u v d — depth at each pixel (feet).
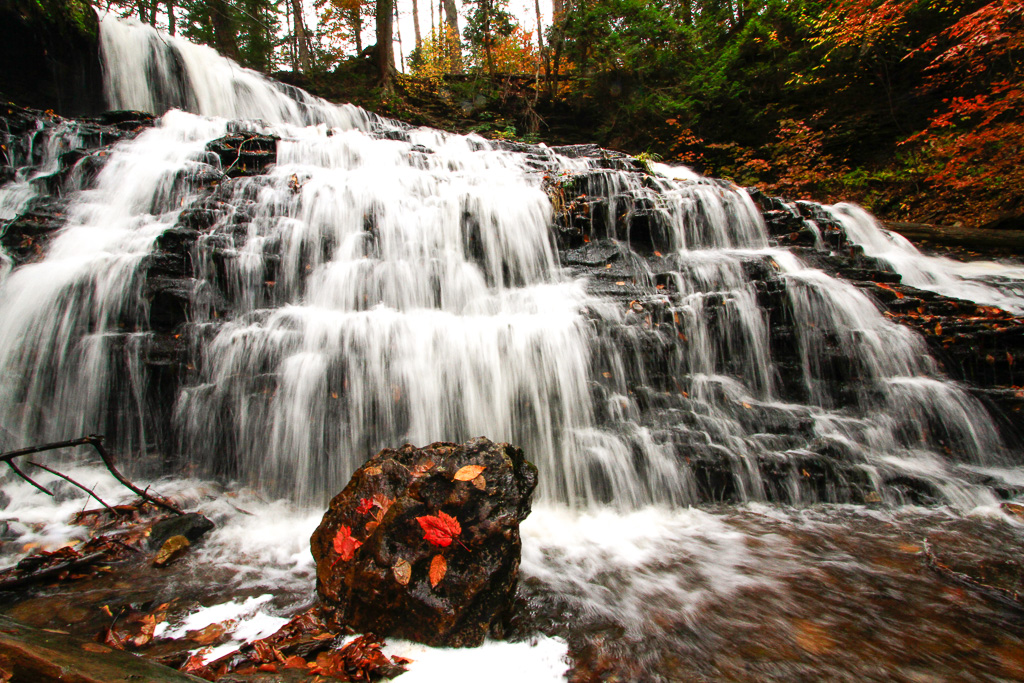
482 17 56.90
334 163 26.91
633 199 23.73
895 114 44.62
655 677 6.68
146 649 7.07
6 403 14.25
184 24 56.18
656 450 13.91
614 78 55.98
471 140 38.88
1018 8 32.09
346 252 19.53
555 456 14.48
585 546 10.94
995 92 36.17
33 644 5.27
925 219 37.52
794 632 7.73
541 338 15.93
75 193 21.42
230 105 43.62
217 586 8.95
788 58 49.85
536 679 6.64
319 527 8.29
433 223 20.95
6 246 17.76
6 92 32.60
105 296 15.35
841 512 12.55
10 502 11.67
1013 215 32.42
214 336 15.02
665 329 17.60
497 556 7.71
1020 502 12.69
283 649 6.90
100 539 9.93
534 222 22.56
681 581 9.35
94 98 36.94
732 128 53.16
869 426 15.84
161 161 23.04
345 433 13.96
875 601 8.57
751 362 18.28
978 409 15.84
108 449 14.23
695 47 56.29
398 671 6.59
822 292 18.84
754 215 25.95
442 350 15.17
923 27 42.60
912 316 18.88
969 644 7.39
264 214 19.84
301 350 14.84
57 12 33.01
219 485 13.38
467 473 8.22
